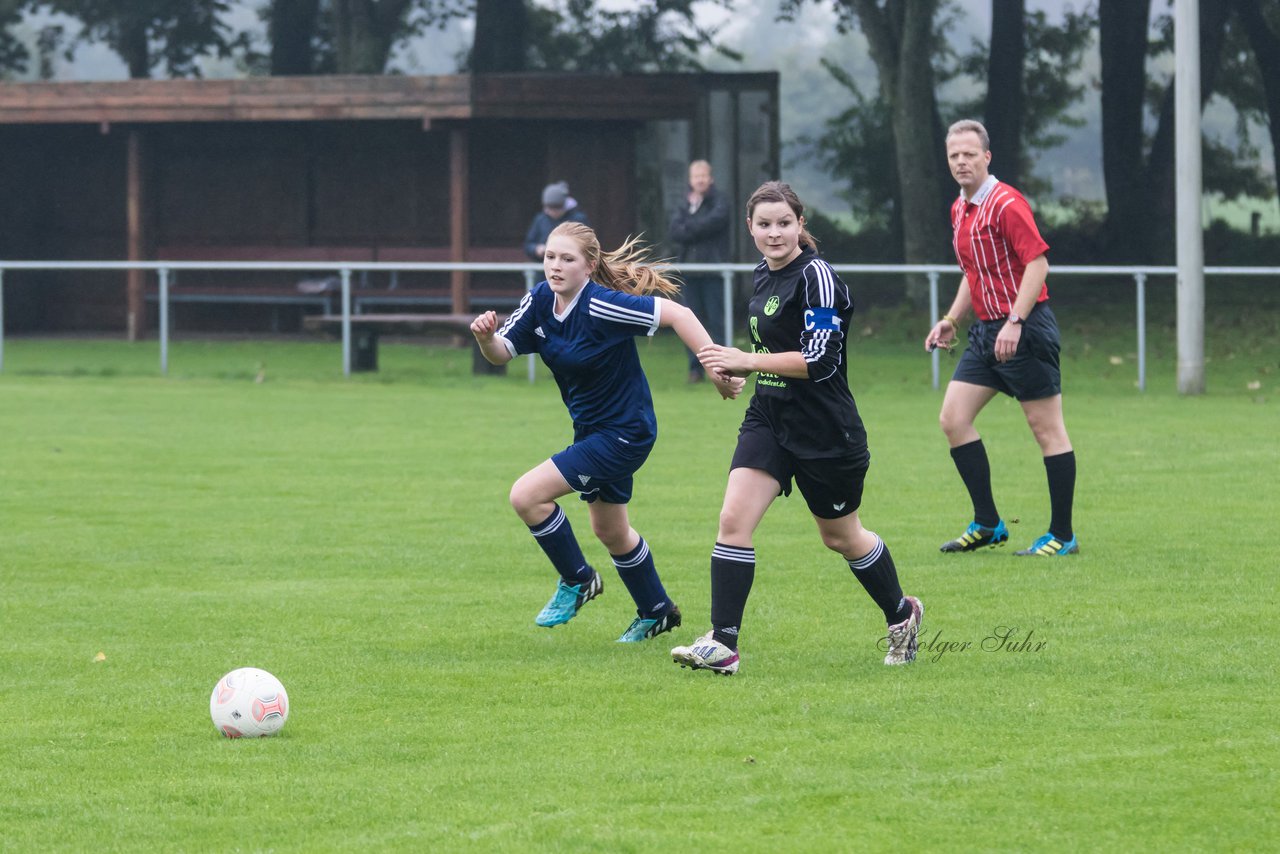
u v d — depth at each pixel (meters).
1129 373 64.62
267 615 23.75
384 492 36.09
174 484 37.34
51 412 52.44
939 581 25.75
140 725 17.62
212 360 72.88
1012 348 27.50
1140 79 100.00
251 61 111.25
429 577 26.80
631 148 84.56
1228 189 115.12
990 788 14.97
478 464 40.59
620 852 13.43
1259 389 58.66
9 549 29.33
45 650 21.45
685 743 16.62
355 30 98.44
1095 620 22.56
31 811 14.66
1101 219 117.94
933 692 18.69
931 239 90.38
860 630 22.38
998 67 98.06
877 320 87.81
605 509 21.86
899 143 90.62
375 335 66.50
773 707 18.12
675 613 22.22
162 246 94.06
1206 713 17.50
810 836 13.77
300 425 49.00
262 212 93.06
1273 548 28.28
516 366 68.69
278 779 15.55
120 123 84.06
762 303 20.02
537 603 24.72
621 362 21.48
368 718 17.88
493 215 90.44
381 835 13.91
